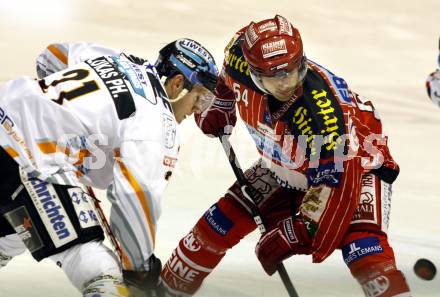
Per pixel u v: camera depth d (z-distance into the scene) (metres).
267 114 9.84
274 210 10.98
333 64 35.62
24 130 7.87
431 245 13.70
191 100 8.97
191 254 10.66
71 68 8.30
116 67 8.19
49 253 7.67
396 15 46.62
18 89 8.11
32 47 31.44
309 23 42.88
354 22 44.25
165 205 15.15
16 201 7.79
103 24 36.66
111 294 7.38
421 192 17.81
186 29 37.78
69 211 7.74
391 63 37.06
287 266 12.42
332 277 11.81
